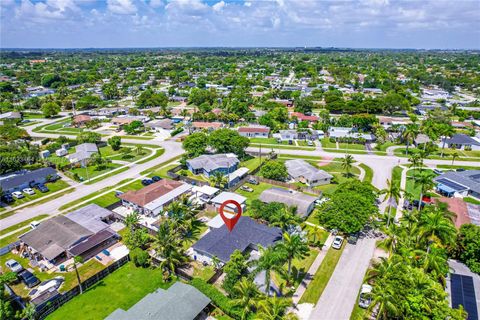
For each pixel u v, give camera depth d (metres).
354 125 144.50
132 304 48.19
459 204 71.50
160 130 147.50
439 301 38.62
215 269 55.06
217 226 66.25
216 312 46.38
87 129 150.00
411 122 150.38
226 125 153.62
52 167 103.88
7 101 199.62
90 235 62.31
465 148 120.06
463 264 53.56
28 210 76.88
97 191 86.75
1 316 42.50
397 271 41.94
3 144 116.38
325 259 57.59
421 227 48.75
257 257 56.28
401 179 93.50
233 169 99.56
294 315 42.75
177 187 83.38
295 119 155.12
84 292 50.69
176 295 46.00
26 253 60.31
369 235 64.94
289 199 73.88
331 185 90.12
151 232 65.88
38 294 49.72
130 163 107.38
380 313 38.78
